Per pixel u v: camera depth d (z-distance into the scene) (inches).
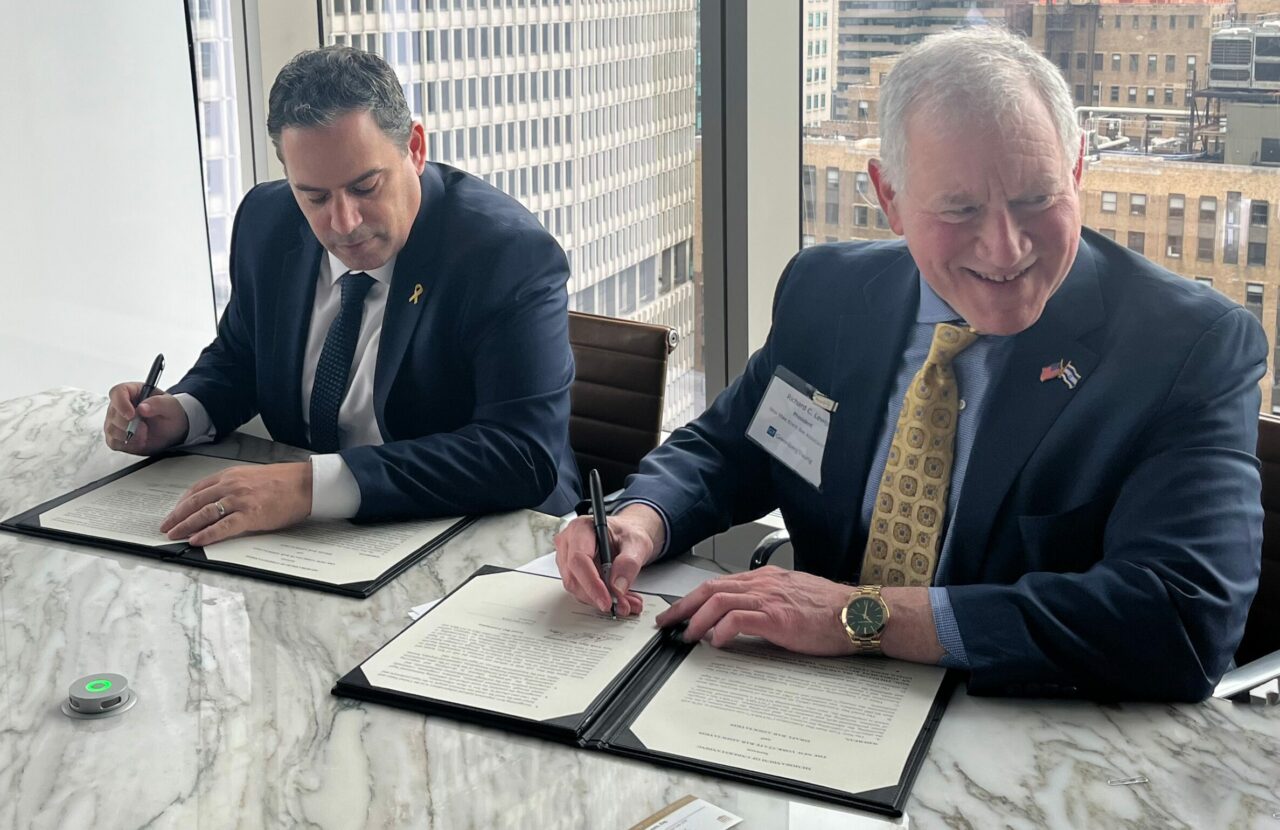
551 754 48.4
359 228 78.8
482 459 74.2
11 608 61.8
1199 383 56.8
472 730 50.3
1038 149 55.9
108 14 131.6
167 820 44.6
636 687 53.2
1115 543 56.2
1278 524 67.4
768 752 47.8
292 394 86.4
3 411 92.8
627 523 64.9
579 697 51.8
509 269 80.3
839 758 47.3
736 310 107.9
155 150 137.6
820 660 55.1
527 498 74.8
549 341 79.8
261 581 64.4
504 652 55.9
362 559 66.6
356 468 71.6
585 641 56.9
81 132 131.6
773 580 57.9
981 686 52.3
